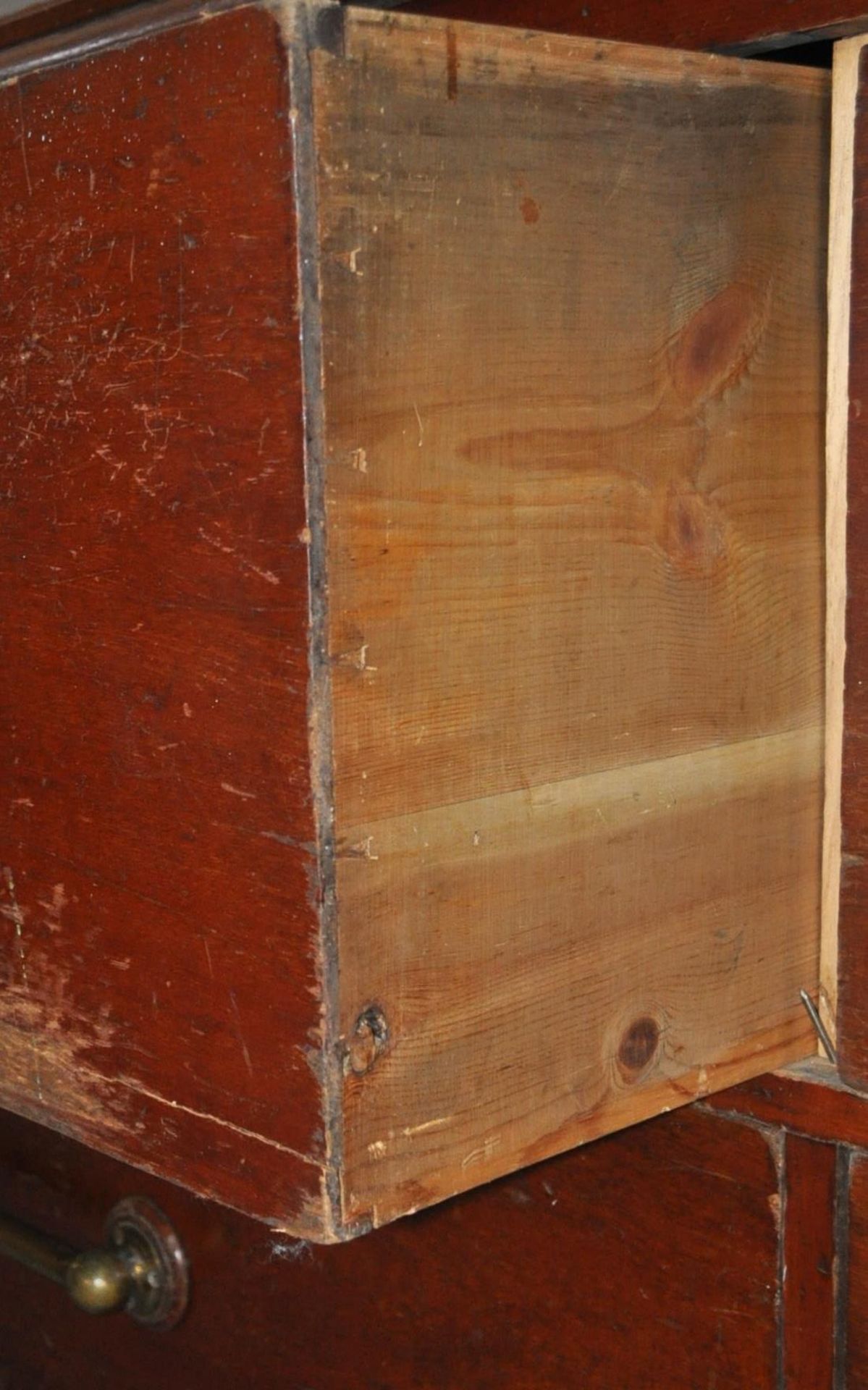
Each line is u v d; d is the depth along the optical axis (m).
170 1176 0.56
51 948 0.60
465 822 0.53
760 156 0.60
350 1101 0.50
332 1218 0.50
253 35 0.46
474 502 0.51
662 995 0.61
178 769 0.53
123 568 0.54
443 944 0.53
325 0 0.45
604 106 0.54
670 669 0.59
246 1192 0.53
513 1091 0.56
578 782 0.56
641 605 0.58
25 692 0.59
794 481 0.63
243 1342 0.95
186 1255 0.97
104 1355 1.06
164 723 0.53
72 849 0.58
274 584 0.49
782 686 0.64
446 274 0.50
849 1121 0.64
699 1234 0.71
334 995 0.50
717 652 0.61
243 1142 0.53
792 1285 0.68
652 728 0.59
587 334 0.54
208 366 0.49
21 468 0.57
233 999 0.53
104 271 0.52
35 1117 0.62
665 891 0.60
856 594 0.62
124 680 0.55
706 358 0.59
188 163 0.49
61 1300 1.10
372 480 0.48
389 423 0.49
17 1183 1.08
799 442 0.63
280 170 0.46
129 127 0.50
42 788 0.59
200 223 0.49
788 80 0.61
